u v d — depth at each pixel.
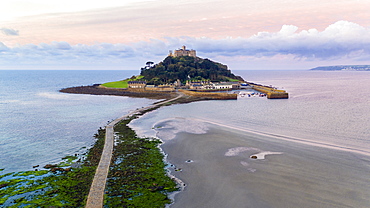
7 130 88.88
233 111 121.56
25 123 100.44
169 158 59.66
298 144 67.75
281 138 73.44
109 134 80.56
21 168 55.44
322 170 51.62
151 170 52.72
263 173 50.88
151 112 120.94
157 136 77.88
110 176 49.72
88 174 50.78
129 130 85.62
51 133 84.62
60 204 40.00
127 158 59.41
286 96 171.88
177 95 190.62
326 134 76.75
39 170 53.50
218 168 53.66
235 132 80.88
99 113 122.44
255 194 43.16
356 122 91.81
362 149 63.06
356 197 41.62
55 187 45.59
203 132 81.56
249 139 73.19
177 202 40.97
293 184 46.25
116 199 41.50
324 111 116.38
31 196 42.59
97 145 69.69
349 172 50.47
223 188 45.28
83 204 39.94
